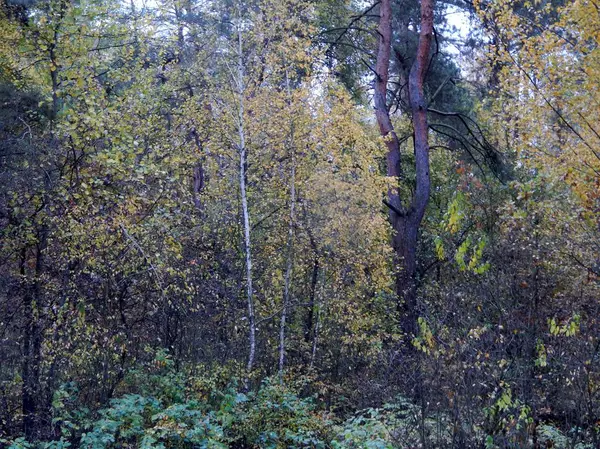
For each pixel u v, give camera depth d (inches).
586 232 398.3
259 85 526.6
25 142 389.1
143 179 399.9
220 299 499.8
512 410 292.5
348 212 541.3
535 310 325.4
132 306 454.9
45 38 418.3
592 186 425.1
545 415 318.0
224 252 523.8
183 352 470.6
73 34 424.2
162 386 413.7
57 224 390.0
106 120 417.7
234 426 382.9
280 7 518.9
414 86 697.0
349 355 546.0
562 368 300.4
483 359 303.7
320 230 534.0
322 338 553.6
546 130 441.4
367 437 316.2
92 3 424.5
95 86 454.3
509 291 334.0
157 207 426.0
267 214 540.4
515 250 353.7
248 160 522.3
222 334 508.7
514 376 300.7
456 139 733.3
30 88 438.0
